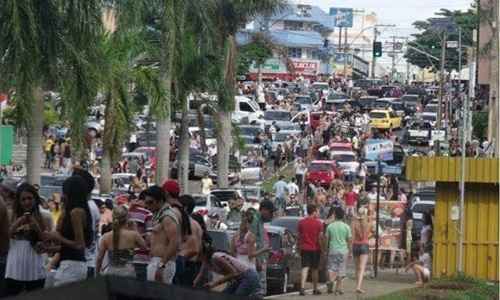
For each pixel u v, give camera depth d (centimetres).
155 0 4094
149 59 4381
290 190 5431
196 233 1650
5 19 2056
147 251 1661
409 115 11194
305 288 2733
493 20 5934
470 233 2830
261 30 5609
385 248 3334
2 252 1488
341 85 15900
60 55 2144
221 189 4897
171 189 1631
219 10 5012
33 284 1526
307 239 2633
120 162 6078
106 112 4312
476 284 2508
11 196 1709
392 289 2747
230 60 5078
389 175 5172
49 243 1509
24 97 2138
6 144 2702
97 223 1816
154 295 618
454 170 2786
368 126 9581
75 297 618
